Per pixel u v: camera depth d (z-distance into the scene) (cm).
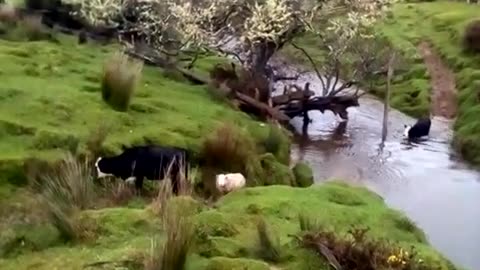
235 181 1049
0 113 1170
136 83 1367
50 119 1178
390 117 2100
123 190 964
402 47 2684
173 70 1784
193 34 1769
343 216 888
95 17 1977
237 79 1833
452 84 2361
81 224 767
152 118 1293
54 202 800
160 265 645
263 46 1842
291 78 2016
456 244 1195
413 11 3241
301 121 1942
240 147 1162
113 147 1099
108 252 716
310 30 1908
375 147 1770
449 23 2936
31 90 1321
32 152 1026
